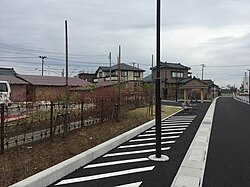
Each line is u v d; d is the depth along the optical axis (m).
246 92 73.62
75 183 4.23
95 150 5.78
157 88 5.86
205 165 5.32
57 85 29.61
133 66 50.28
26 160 4.97
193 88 34.09
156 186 4.13
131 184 4.21
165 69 46.59
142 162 5.47
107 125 9.77
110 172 4.80
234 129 10.42
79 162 5.07
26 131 6.24
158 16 5.90
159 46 5.93
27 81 28.17
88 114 9.43
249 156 6.07
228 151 6.56
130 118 12.18
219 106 26.55
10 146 5.82
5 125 5.54
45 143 6.37
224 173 4.81
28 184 3.71
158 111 5.82
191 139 8.19
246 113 18.28
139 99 18.98
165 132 9.61
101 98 10.91
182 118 14.61
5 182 3.89
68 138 7.03
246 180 4.45
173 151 6.52
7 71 31.84
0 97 12.02
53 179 4.27
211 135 8.98
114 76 44.81
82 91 12.04
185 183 4.28
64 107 7.61
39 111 6.66
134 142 7.60
